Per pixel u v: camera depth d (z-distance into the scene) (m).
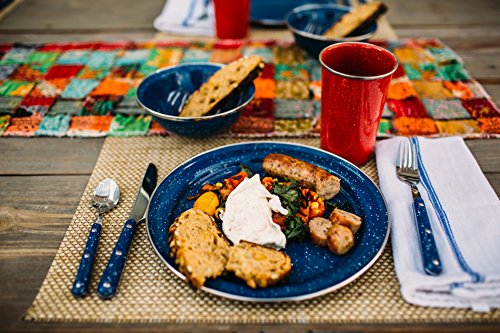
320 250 0.82
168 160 1.10
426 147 1.05
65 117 1.27
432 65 1.51
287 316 0.72
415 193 0.92
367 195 0.90
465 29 1.79
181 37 1.76
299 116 1.27
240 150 1.03
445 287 0.73
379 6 1.45
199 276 0.72
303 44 1.48
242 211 0.83
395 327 0.70
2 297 0.76
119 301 0.74
